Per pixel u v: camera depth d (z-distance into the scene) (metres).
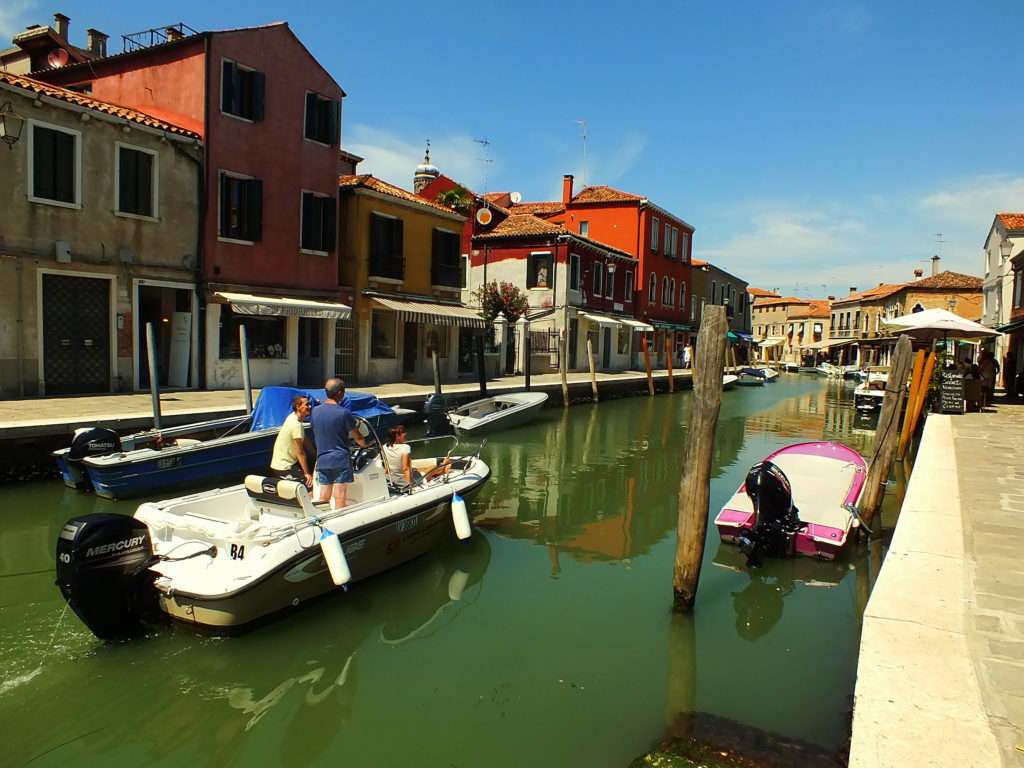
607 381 27.16
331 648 5.65
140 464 9.59
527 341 22.11
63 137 14.02
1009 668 3.34
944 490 7.15
